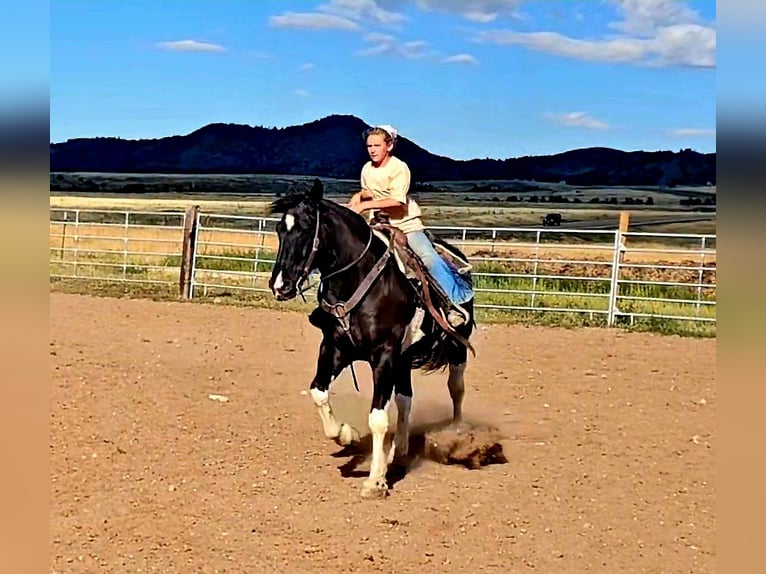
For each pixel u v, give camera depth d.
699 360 11.43
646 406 9.04
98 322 13.02
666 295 17.23
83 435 7.39
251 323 13.53
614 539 5.61
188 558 5.18
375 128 6.63
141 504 6.00
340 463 7.00
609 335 13.28
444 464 7.09
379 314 6.13
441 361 7.11
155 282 17.66
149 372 9.79
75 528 5.53
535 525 5.80
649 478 6.80
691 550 5.45
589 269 22.27
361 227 6.15
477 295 16.59
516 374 10.48
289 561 5.18
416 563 5.19
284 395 9.17
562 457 7.29
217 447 7.33
